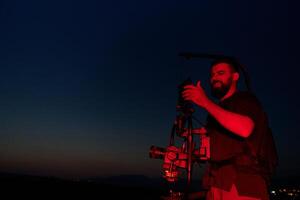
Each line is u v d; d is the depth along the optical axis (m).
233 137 2.07
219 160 2.12
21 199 8.27
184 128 2.43
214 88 2.17
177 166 2.49
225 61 2.16
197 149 2.45
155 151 2.59
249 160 2.00
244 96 2.04
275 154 2.08
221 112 1.85
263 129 1.99
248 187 1.98
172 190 2.49
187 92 1.91
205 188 2.25
